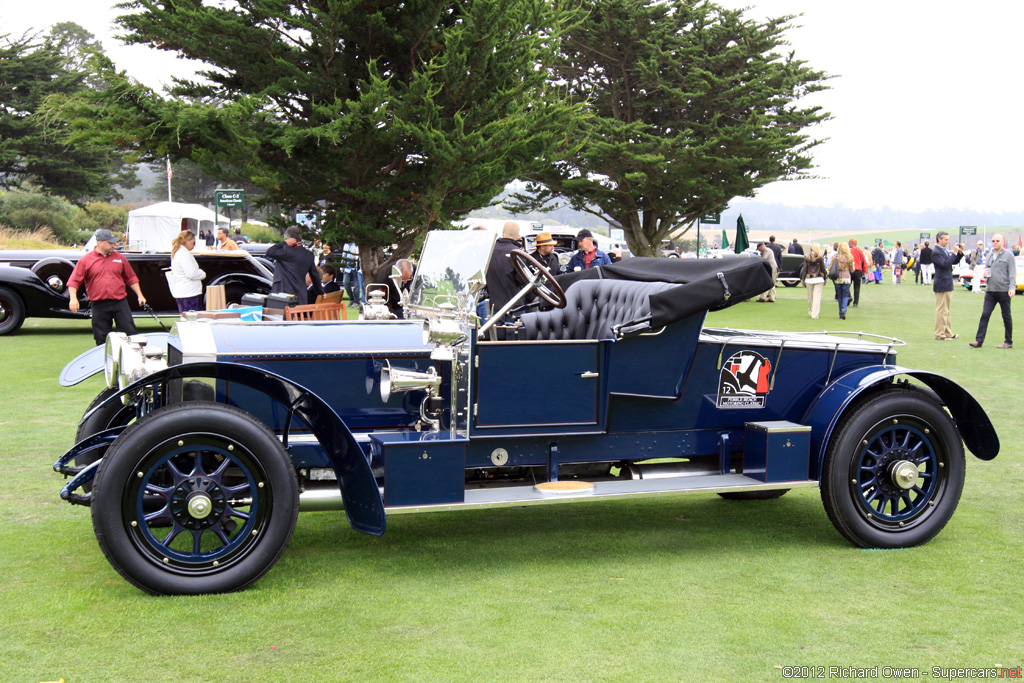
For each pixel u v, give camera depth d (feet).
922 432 14.02
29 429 22.04
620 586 12.05
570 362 13.12
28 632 10.21
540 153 38.06
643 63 74.43
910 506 14.16
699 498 17.51
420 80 34.06
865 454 13.94
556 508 16.57
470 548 13.89
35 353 36.68
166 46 36.73
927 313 59.77
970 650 9.94
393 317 14.98
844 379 14.23
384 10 35.78
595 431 13.35
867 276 106.11
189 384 12.59
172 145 33.12
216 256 46.75
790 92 80.28
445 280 13.53
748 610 11.14
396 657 9.65
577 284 16.31
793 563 13.11
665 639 10.19
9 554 13.07
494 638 10.19
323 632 10.33
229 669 9.32
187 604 11.12
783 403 14.46
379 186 37.86
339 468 11.84
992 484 17.85
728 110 77.30
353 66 37.42
